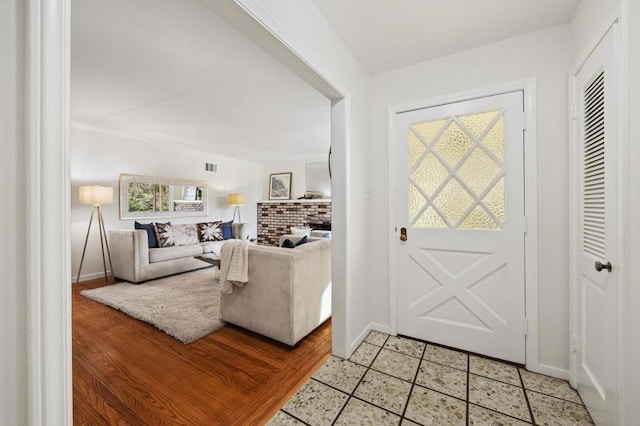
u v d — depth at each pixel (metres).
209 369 1.83
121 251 3.87
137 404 1.50
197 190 5.65
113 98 2.95
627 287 1.07
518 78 1.83
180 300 3.08
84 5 1.58
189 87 2.70
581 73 1.53
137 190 4.61
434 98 2.11
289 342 2.09
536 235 1.79
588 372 1.44
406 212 2.23
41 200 0.56
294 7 1.39
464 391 1.60
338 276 1.98
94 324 2.53
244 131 4.27
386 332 2.33
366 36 1.84
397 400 1.53
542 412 1.43
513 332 1.87
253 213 7.18
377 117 2.34
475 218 2.00
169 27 1.79
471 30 1.78
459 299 2.04
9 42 0.54
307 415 1.42
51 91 0.56
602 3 1.28
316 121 3.79
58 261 0.58
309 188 6.76
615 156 1.16
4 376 0.54
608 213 1.23
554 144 1.73
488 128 1.93
